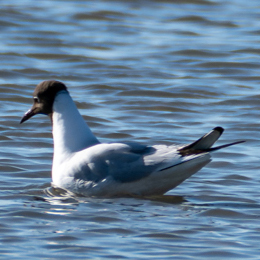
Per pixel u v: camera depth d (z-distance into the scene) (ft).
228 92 60.80
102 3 98.43
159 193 34.53
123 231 29.25
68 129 35.94
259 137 47.29
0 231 28.99
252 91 61.31
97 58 72.54
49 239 28.17
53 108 36.37
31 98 57.21
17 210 31.83
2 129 48.32
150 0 99.86
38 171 39.17
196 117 53.06
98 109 54.75
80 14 90.79
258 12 96.17
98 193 34.27
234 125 50.49
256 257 26.61
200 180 38.11
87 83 62.95
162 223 30.40
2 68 66.80
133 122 51.06
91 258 26.22
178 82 63.93
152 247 27.45
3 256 26.32
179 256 26.53
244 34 84.43
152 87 61.77
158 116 53.16
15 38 79.71
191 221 30.76
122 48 77.36
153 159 33.12
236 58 73.26
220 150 44.04
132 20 90.38
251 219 31.30
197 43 79.56
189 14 93.76
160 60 72.54
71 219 30.76
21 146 44.34
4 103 55.83
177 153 32.83
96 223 30.25
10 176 38.11
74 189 34.88
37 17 89.30
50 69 67.46
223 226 30.17
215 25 89.20
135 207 32.78
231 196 35.04
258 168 40.37
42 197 34.32
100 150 34.32
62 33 82.89
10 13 89.92
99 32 84.23
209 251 27.12
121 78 64.90
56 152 36.19
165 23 89.40
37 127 49.32
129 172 33.35
